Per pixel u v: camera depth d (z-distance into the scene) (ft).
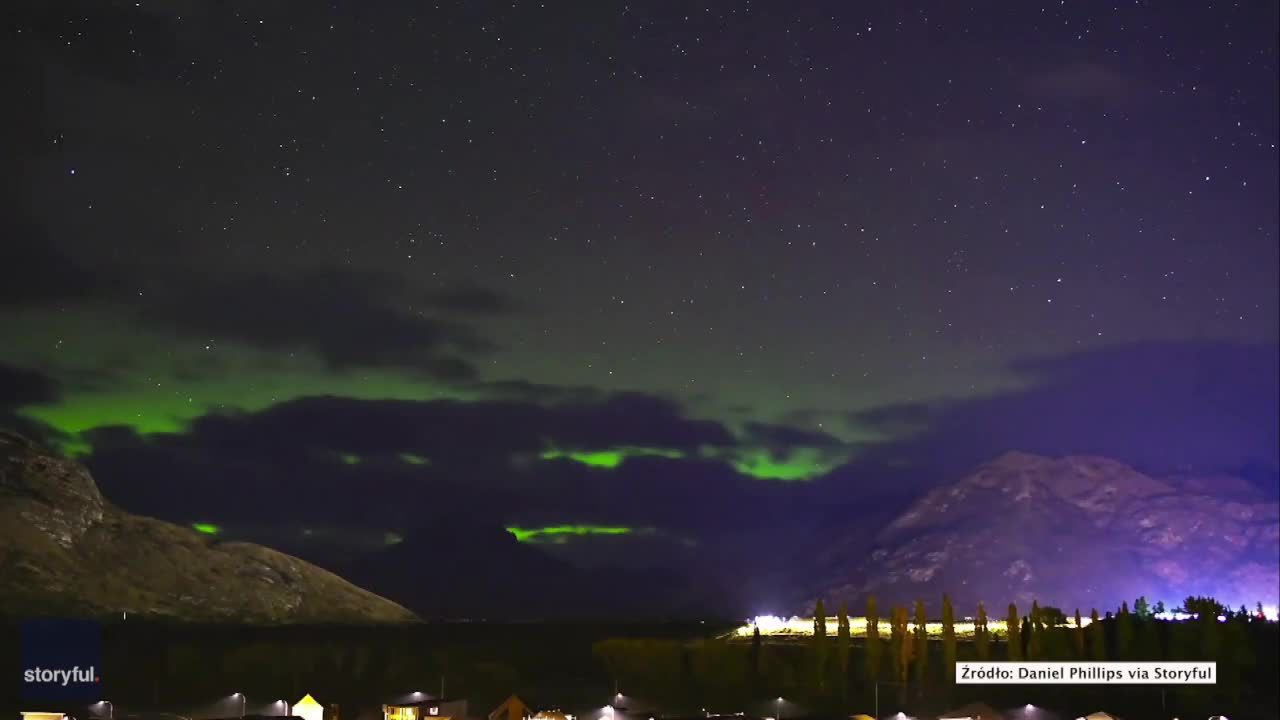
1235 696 482.28
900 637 568.00
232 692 592.60
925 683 550.77
